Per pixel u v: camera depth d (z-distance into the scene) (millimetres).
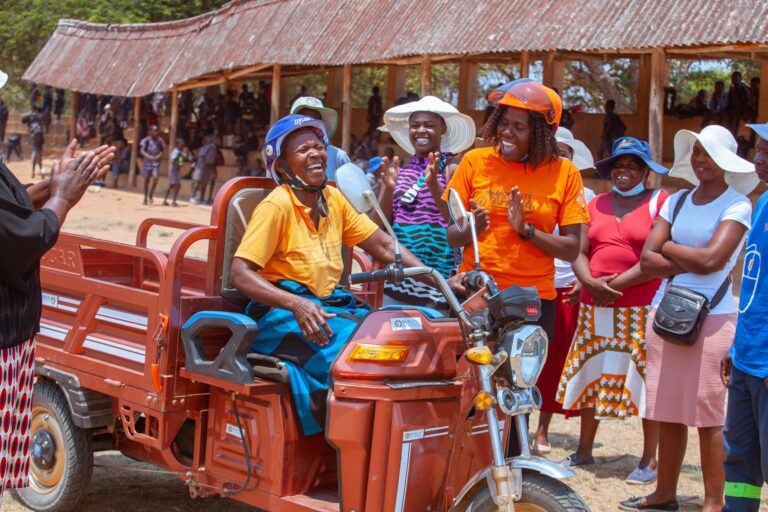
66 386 5016
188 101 33156
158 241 18344
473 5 19031
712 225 5191
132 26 30656
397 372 3844
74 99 35844
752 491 4422
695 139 5203
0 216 3287
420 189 5629
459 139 5980
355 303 4621
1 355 3457
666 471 5500
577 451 6469
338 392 3840
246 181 4586
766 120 20750
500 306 3711
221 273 4586
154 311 4535
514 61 23344
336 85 29312
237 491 4332
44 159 37031
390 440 3797
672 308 5164
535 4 17844
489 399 3631
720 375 5184
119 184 31547
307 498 4152
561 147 6449
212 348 4586
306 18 23016
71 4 38188
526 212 4625
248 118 29031
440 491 3975
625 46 15695
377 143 25547
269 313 4340
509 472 3566
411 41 19328
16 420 3551
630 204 6102
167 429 4520
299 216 4328
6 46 41375
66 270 5133
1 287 3436
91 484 5758
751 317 4258
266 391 4094
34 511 5273
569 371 6191
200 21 27156
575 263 6086
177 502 5473
